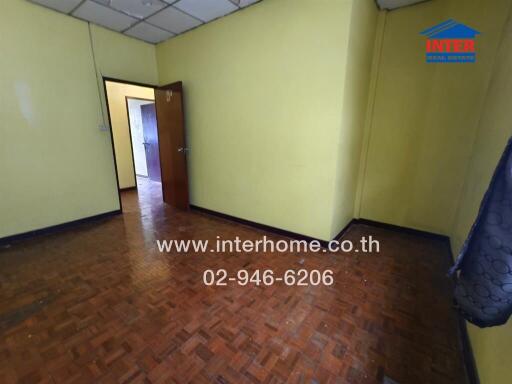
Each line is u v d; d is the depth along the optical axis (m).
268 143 2.83
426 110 2.68
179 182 3.89
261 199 3.05
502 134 1.56
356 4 2.12
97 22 3.03
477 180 2.00
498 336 1.01
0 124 2.53
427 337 1.47
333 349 1.38
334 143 2.37
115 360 1.31
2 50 2.46
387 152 2.98
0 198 2.60
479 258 0.81
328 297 1.83
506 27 2.03
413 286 1.97
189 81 3.45
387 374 1.24
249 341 1.43
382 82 2.86
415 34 2.60
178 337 1.46
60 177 3.02
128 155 5.18
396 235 2.97
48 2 2.58
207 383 1.19
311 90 2.40
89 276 2.08
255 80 2.77
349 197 3.01
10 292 1.87
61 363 1.29
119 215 3.67
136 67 3.57
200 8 2.67
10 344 1.41
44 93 2.78
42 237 2.87
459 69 2.45
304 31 2.32
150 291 1.88
